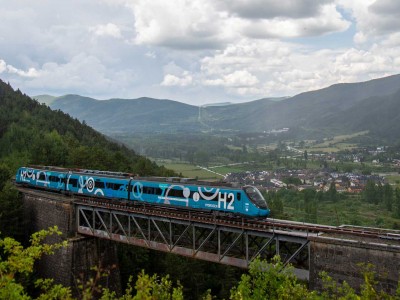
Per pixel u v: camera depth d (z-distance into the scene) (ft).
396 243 108.17
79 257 183.11
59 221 191.62
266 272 62.90
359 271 105.09
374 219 462.19
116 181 183.52
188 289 228.84
